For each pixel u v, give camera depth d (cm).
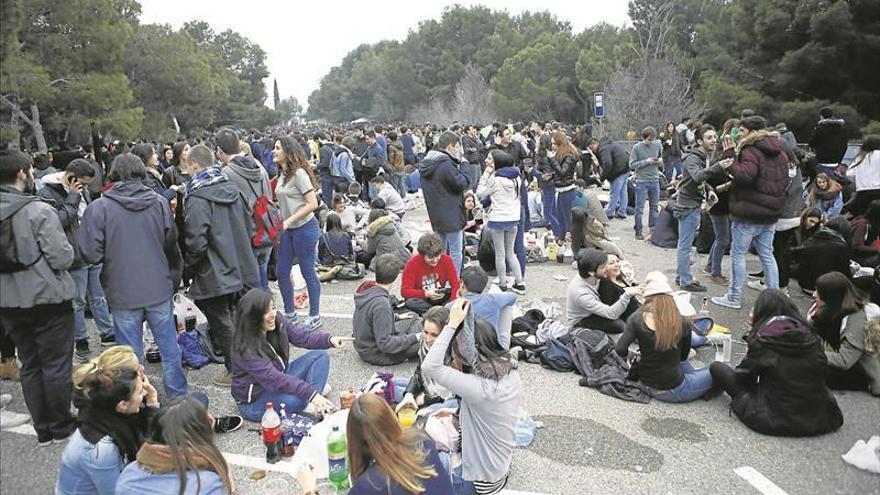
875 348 489
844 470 401
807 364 435
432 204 696
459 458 385
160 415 298
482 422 364
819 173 844
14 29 766
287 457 421
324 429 403
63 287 414
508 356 380
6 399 499
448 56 8450
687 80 2856
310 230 619
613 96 2656
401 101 9388
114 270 444
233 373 460
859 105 2592
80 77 1346
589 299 571
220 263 496
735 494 379
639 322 496
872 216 746
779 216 651
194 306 582
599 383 515
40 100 992
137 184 452
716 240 782
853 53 2545
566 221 971
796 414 435
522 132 1702
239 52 9175
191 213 482
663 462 414
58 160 732
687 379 489
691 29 4394
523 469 408
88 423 336
